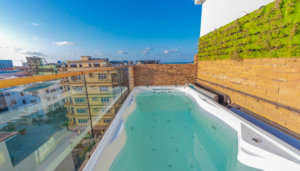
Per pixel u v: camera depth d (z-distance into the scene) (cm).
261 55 266
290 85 215
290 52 212
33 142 407
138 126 318
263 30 260
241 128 209
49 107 424
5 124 394
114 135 218
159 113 390
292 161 138
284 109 225
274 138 170
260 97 271
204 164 204
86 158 161
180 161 212
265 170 154
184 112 395
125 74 512
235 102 345
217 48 423
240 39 322
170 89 554
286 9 216
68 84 254
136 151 234
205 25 500
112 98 356
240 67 325
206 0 487
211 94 374
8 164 379
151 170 196
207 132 292
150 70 613
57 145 371
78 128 310
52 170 339
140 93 542
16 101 394
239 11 324
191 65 605
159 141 265
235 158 195
